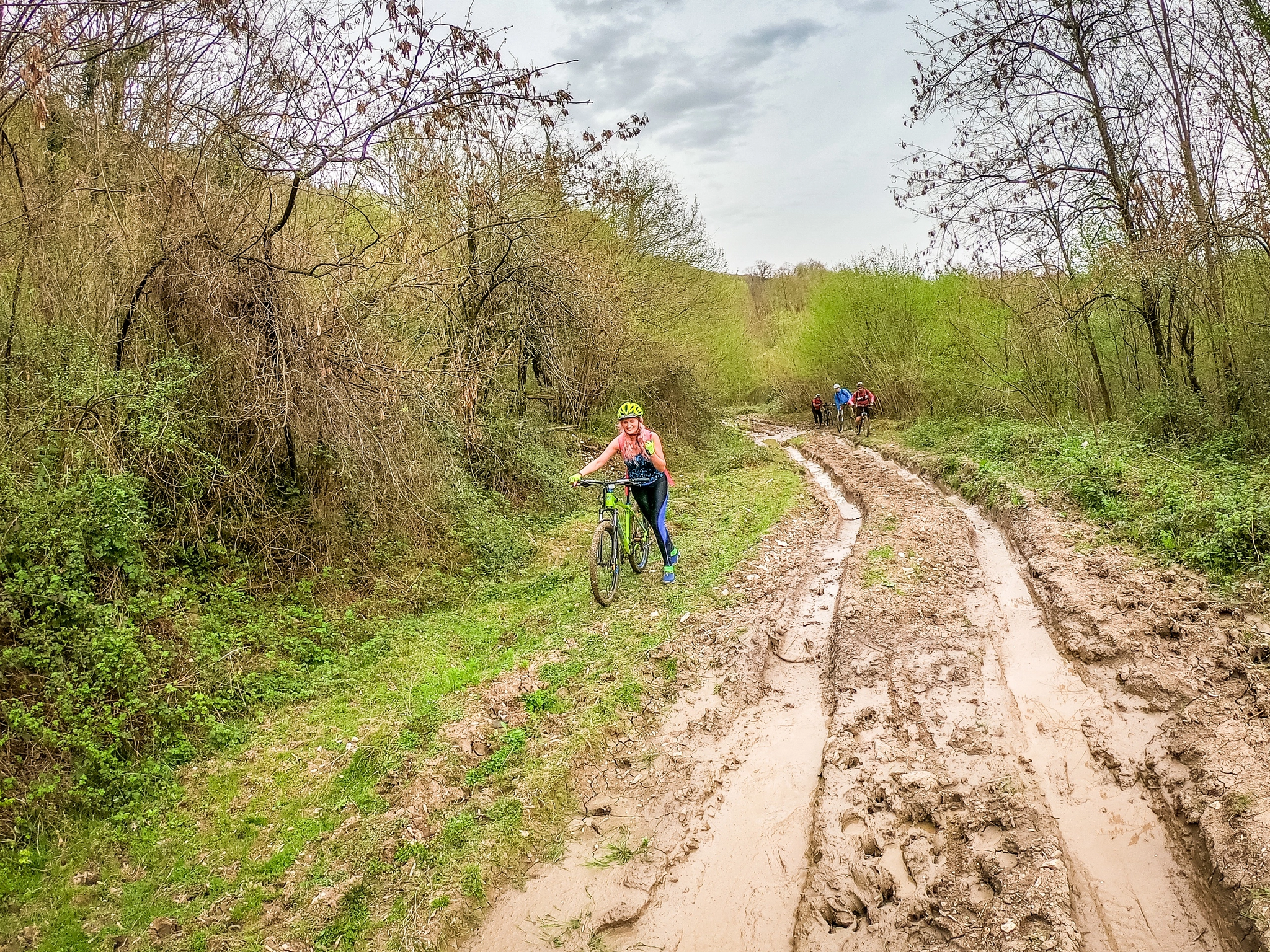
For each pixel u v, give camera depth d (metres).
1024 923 3.30
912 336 25.69
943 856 3.88
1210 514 7.29
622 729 5.31
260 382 6.79
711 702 5.71
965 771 4.53
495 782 4.73
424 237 9.47
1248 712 4.50
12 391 5.73
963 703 5.33
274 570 7.03
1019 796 4.20
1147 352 12.54
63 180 6.48
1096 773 4.41
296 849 4.20
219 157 7.01
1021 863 3.69
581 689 5.84
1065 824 4.02
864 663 6.04
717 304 24.67
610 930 3.73
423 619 7.38
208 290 6.59
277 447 7.43
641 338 17.94
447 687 5.89
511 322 12.07
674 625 6.95
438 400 8.85
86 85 6.86
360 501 7.95
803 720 5.46
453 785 4.73
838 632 6.64
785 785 4.71
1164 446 10.87
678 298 20.36
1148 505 8.39
